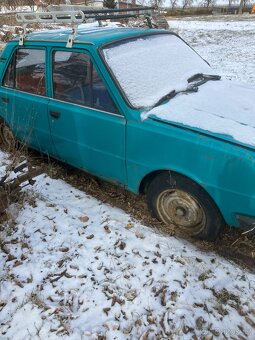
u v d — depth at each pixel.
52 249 3.13
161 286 2.76
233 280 2.85
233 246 3.20
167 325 2.48
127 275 2.85
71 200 3.84
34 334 2.41
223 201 2.79
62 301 2.65
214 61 11.18
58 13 3.48
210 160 2.71
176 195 3.14
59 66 3.65
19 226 3.41
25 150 4.52
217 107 3.14
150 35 3.79
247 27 19.42
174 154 2.88
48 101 3.86
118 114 3.20
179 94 3.36
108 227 3.38
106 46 3.33
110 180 3.65
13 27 13.06
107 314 2.56
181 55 3.89
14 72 4.28
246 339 2.42
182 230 3.31
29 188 3.98
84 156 3.72
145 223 3.47
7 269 2.93
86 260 3.01
